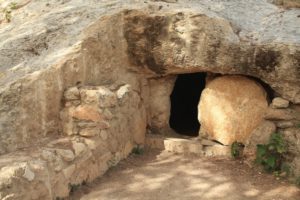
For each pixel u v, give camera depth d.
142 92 6.47
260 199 5.01
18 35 6.12
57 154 4.71
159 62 6.10
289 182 5.40
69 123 5.21
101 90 5.36
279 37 5.68
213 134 6.20
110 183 5.23
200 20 5.73
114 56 6.09
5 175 3.99
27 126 5.00
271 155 5.65
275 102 5.80
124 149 5.90
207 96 6.18
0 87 5.04
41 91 5.12
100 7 6.37
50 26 6.14
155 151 6.29
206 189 5.20
